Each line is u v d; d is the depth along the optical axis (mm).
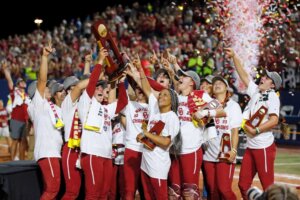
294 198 4664
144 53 22859
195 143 8297
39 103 8461
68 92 8875
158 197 8070
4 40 31047
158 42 24578
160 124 8055
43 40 29078
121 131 9039
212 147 8469
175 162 8422
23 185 8641
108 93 8711
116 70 8484
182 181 8367
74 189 8391
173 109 8148
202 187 11234
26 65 26297
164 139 7980
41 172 8844
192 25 24312
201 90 8617
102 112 8320
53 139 8445
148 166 8102
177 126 8039
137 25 27031
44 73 8375
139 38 25594
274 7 16734
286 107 19375
